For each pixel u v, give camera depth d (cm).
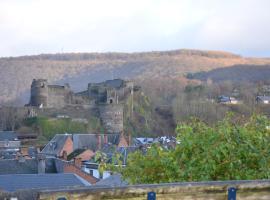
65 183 2458
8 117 8206
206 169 874
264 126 976
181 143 935
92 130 8100
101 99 9219
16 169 3234
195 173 884
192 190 553
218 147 897
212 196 560
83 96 9225
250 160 904
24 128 7719
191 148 926
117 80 9931
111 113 8419
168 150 975
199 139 932
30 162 3353
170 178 888
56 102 8831
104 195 513
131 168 950
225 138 926
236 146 913
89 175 3366
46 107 8444
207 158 884
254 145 921
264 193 579
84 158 4897
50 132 7812
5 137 6900
